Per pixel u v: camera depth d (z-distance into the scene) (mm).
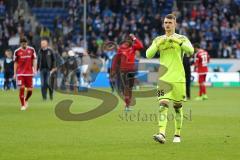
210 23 110000
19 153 29141
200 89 69000
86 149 30453
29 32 102938
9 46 98562
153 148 30828
